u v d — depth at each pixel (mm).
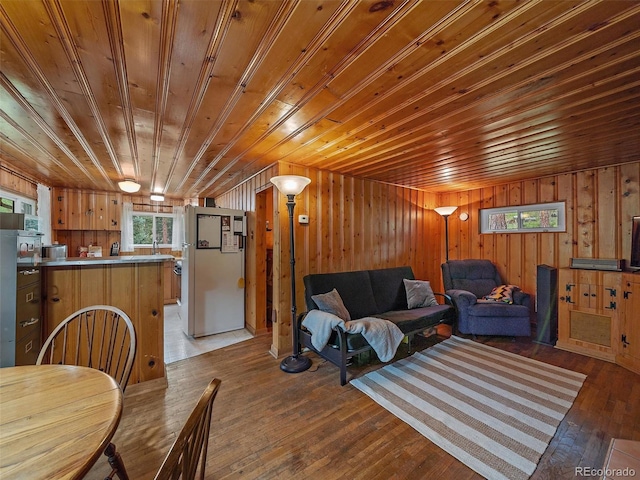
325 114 1930
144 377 2365
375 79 1521
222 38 1197
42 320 2088
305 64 1384
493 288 4059
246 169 3531
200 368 2793
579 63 1395
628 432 1804
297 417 1985
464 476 1486
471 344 3398
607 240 3244
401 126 2143
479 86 1602
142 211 5605
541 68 1438
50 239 4344
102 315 2268
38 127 2168
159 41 1215
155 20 1096
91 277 2238
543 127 2168
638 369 2594
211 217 3912
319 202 3424
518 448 1672
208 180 4234
